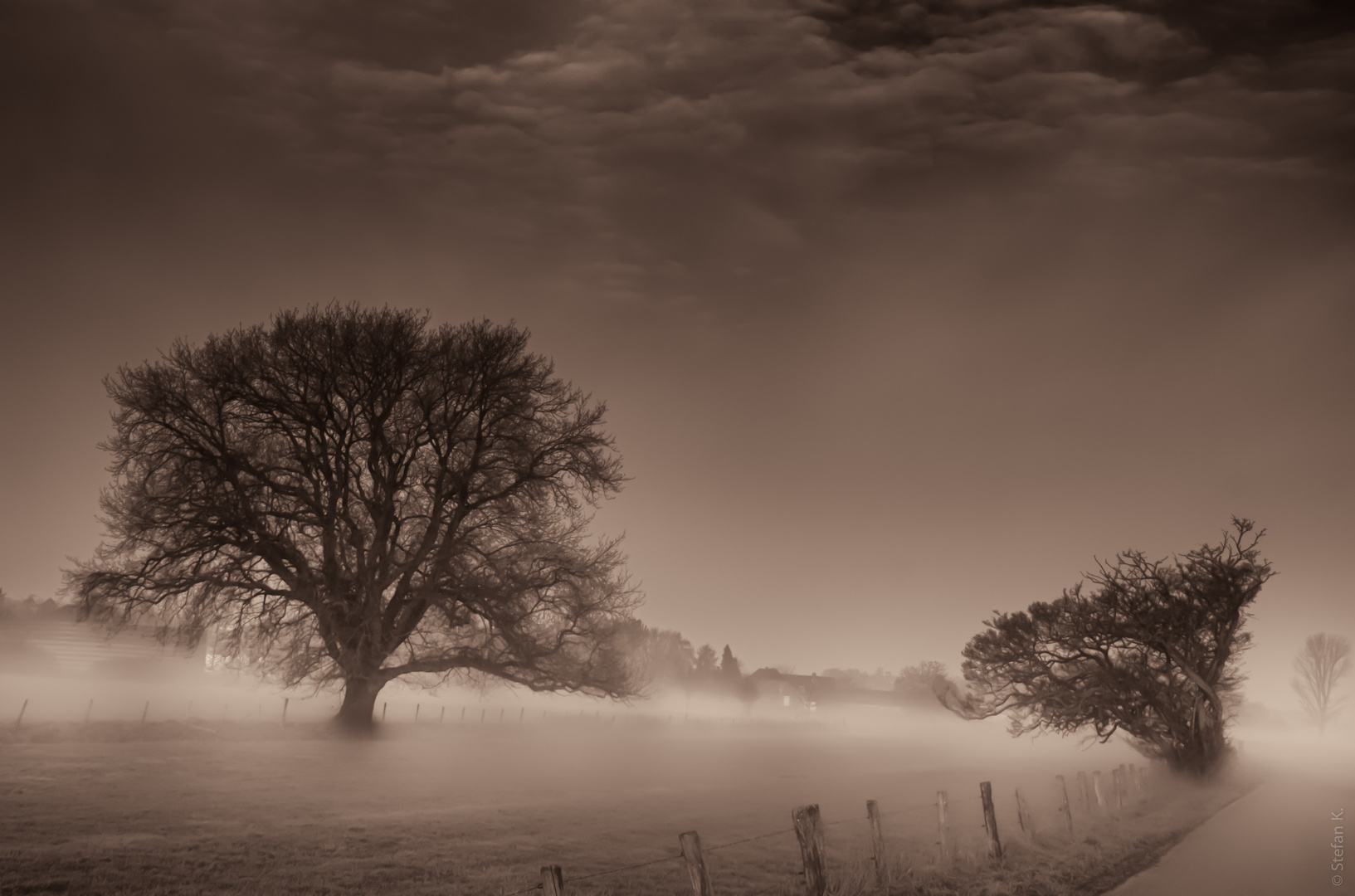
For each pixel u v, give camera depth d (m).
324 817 18.06
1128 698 40.75
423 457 40.00
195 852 13.91
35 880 11.62
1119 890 13.97
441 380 38.69
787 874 14.31
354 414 37.91
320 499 37.25
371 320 38.19
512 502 40.16
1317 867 16.56
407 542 40.66
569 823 19.12
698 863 9.20
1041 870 14.73
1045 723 44.06
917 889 12.81
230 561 35.78
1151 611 39.78
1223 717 43.56
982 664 44.78
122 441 34.88
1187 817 24.64
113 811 17.12
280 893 11.81
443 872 13.51
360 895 11.92
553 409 40.81
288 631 37.78
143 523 34.12
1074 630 41.62
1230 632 40.06
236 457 35.56
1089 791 24.08
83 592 34.09
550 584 39.38
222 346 36.53
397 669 38.94
